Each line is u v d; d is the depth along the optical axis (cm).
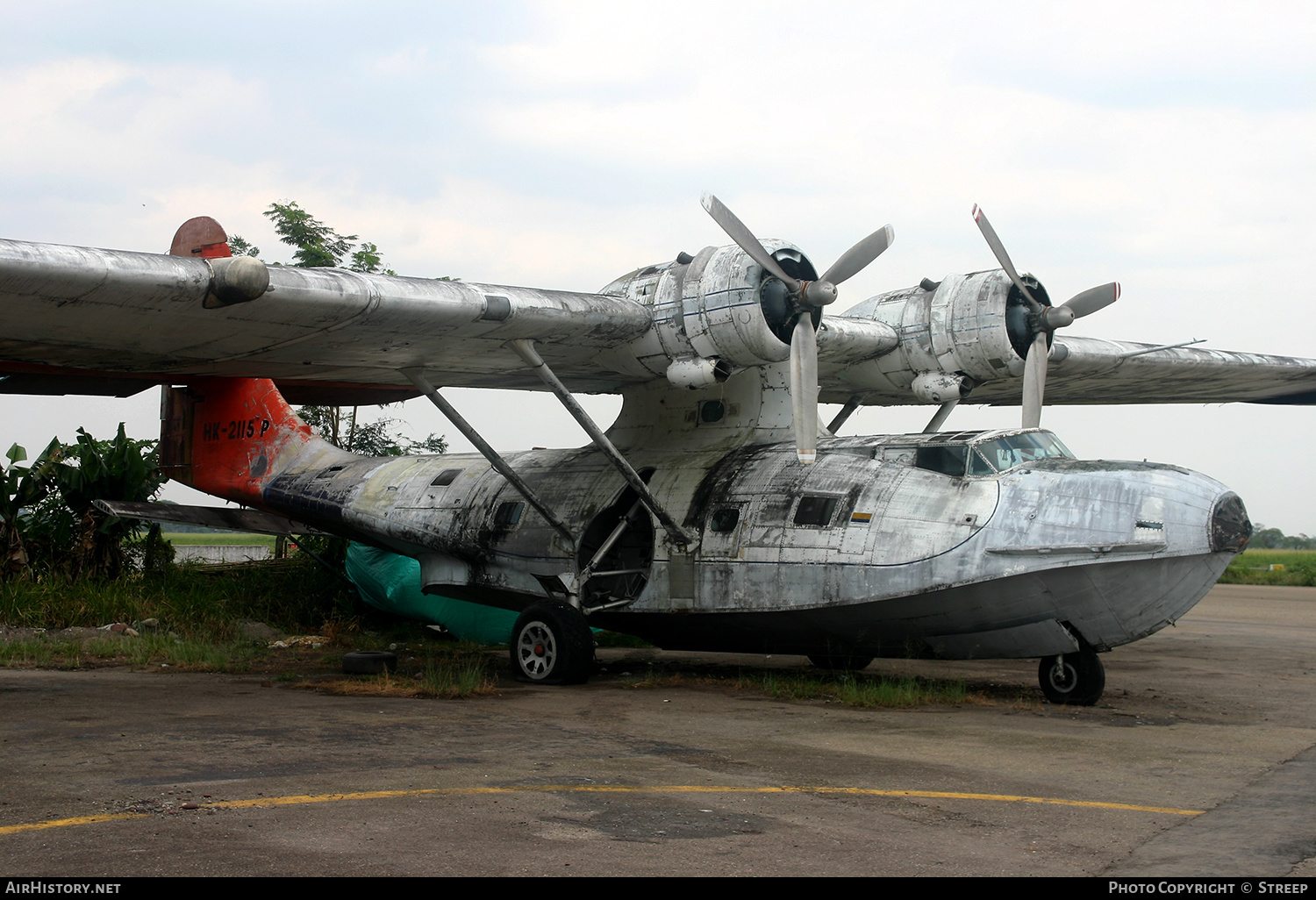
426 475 1406
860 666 1201
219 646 1358
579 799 555
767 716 866
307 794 555
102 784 572
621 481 1171
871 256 1012
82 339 964
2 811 511
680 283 1028
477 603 1363
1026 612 899
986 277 1184
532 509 1234
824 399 1491
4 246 752
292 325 934
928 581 907
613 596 1171
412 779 598
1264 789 605
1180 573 851
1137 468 900
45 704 877
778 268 988
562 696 982
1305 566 5481
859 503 977
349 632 1576
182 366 1149
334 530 1506
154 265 808
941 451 978
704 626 1080
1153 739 770
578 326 1002
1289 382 1548
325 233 2267
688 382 1036
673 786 593
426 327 959
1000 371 1184
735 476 1088
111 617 1444
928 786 604
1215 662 1343
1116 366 1368
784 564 994
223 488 1617
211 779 589
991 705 934
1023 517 892
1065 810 550
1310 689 1085
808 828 504
